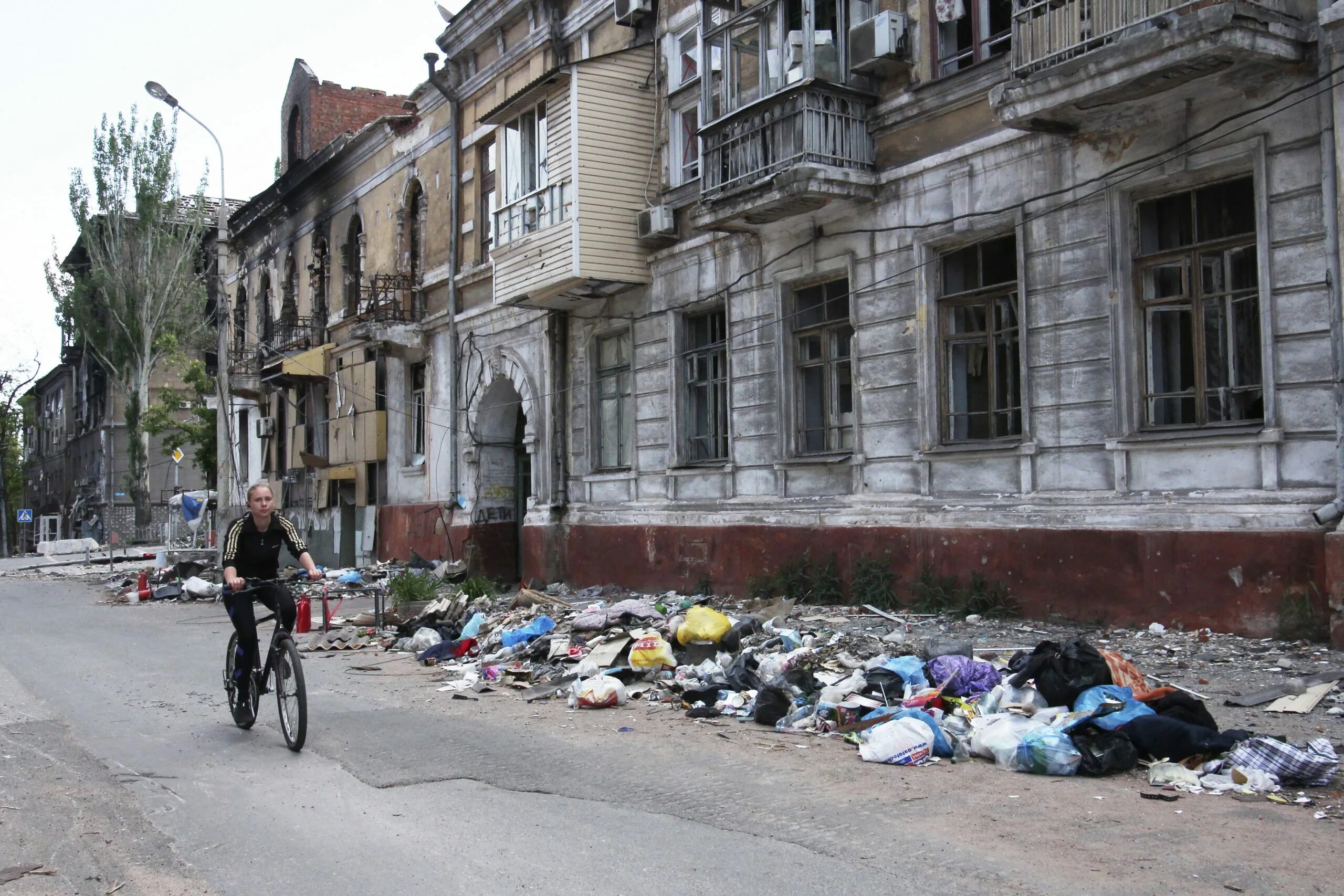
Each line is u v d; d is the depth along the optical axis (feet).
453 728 27.07
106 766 23.22
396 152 81.15
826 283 45.62
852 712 25.85
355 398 85.81
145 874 16.30
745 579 47.88
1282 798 18.72
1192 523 31.48
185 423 153.79
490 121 61.52
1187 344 32.73
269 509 26.63
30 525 229.66
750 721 27.35
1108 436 33.88
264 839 17.94
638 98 55.06
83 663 40.37
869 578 41.22
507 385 68.64
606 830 17.93
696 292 51.83
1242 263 31.35
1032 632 33.91
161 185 138.31
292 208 102.01
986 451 37.70
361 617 51.52
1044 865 15.64
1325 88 28.53
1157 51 29.17
